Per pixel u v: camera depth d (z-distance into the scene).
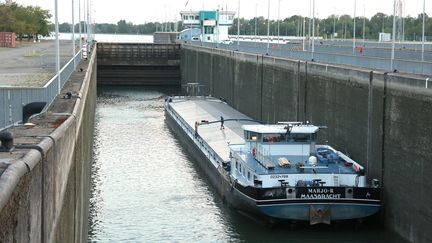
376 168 35.81
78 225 25.73
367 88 37.28
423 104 30.02
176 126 66.44
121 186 44.53
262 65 66.69
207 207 39.19
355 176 34.19
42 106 25.14
